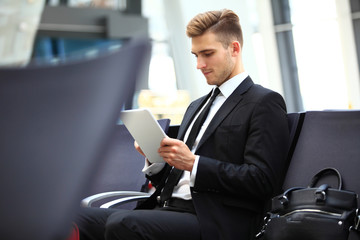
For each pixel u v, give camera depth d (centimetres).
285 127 186
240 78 200
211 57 198
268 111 184
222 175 175
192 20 200
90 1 429
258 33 747
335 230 155
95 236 199
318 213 161
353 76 687
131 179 249
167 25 619
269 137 180
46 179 62
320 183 182
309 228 159
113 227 171
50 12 387
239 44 202
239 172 175
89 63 60
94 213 201
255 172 174
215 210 178
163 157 179
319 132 194
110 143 69
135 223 169
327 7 700
